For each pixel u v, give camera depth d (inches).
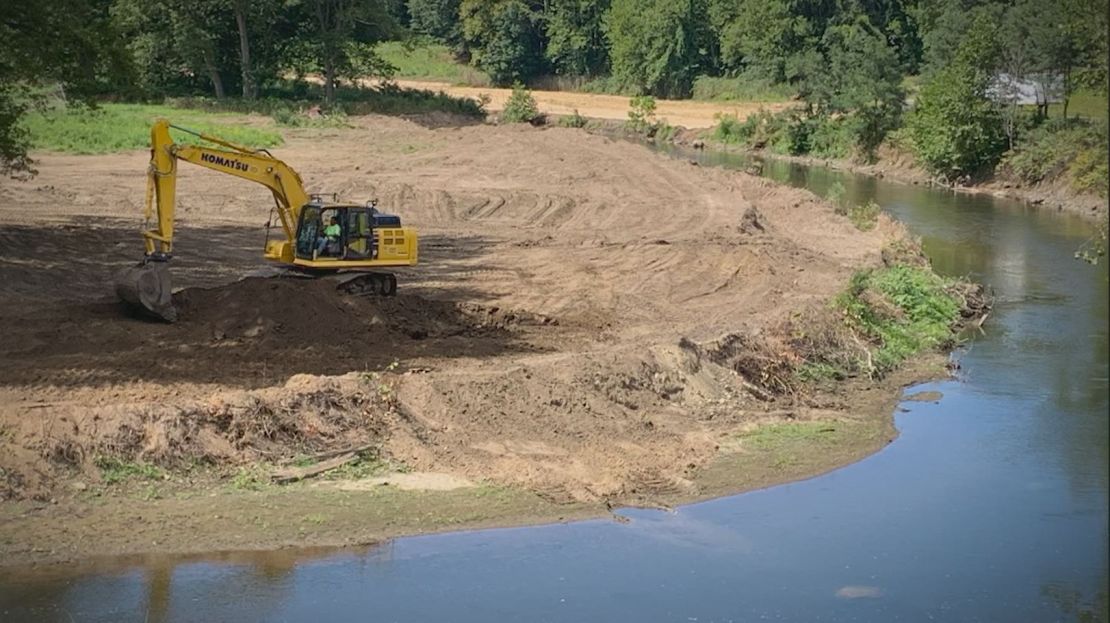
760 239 1620.3
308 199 1151.0
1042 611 642.2
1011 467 871.7
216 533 710.5
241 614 627.8
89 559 674.8
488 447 845.2
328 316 1059.3
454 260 1466.5
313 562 688.4
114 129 2325.3
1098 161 1937.7
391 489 780.0
